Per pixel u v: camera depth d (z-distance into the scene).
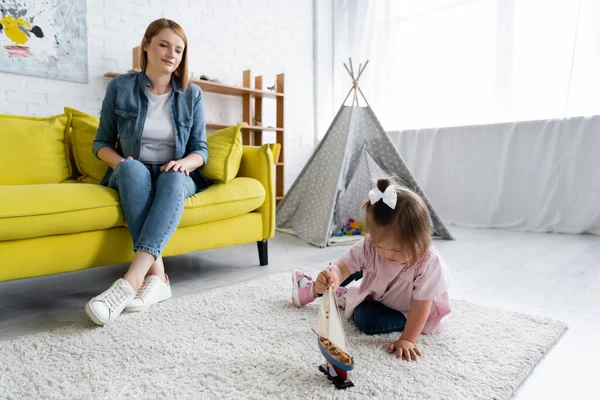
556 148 2.91
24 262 1.25
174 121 1.65
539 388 0.87
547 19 2.92
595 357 1.01
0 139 1.71
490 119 3.25
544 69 2.96
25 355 0.98
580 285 1.66
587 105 2.79
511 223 3.17
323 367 0.90
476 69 3.29
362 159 2.99
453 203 3.48
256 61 3.56
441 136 3.50
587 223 2.81
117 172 1.41
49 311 1.36
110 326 1.16
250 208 1.84
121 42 2.78
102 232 1.41
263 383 0.85
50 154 1.81
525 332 1.12
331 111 4.21
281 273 1.72
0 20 2.30
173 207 1.38
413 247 0.95
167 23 1.58
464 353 1.00
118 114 1.60
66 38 2.53
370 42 3.92
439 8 3.46
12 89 2.39
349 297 1.23
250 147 2.03
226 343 1.04
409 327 1.03
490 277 1.78
